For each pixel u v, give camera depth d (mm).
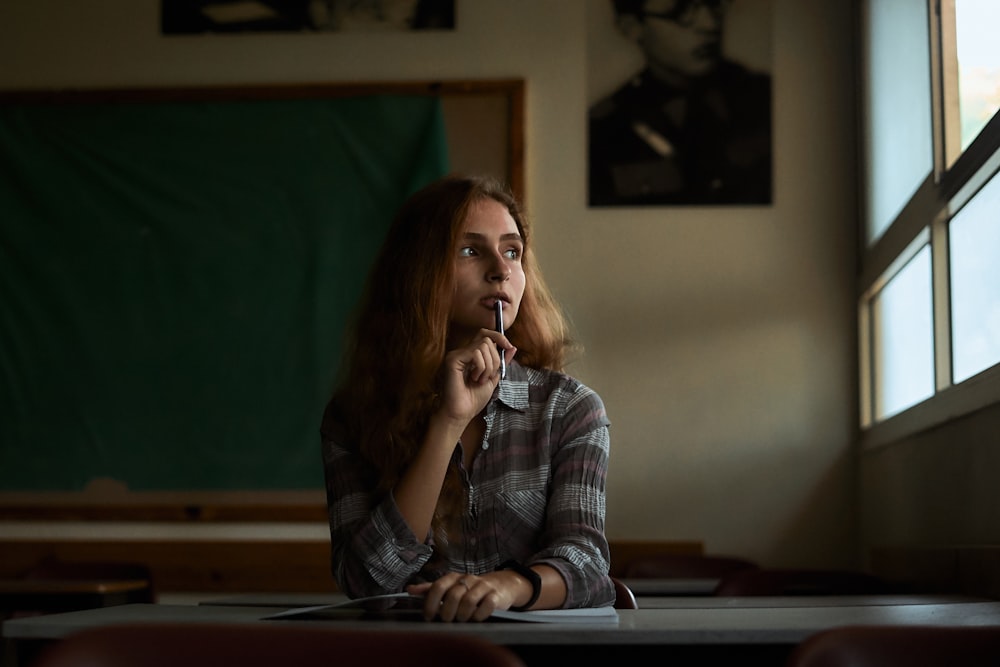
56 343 4762
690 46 4738
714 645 1313
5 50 4938
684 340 4602
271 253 4754
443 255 1748
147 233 4801
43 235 4820
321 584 4496
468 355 1605
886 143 4027
